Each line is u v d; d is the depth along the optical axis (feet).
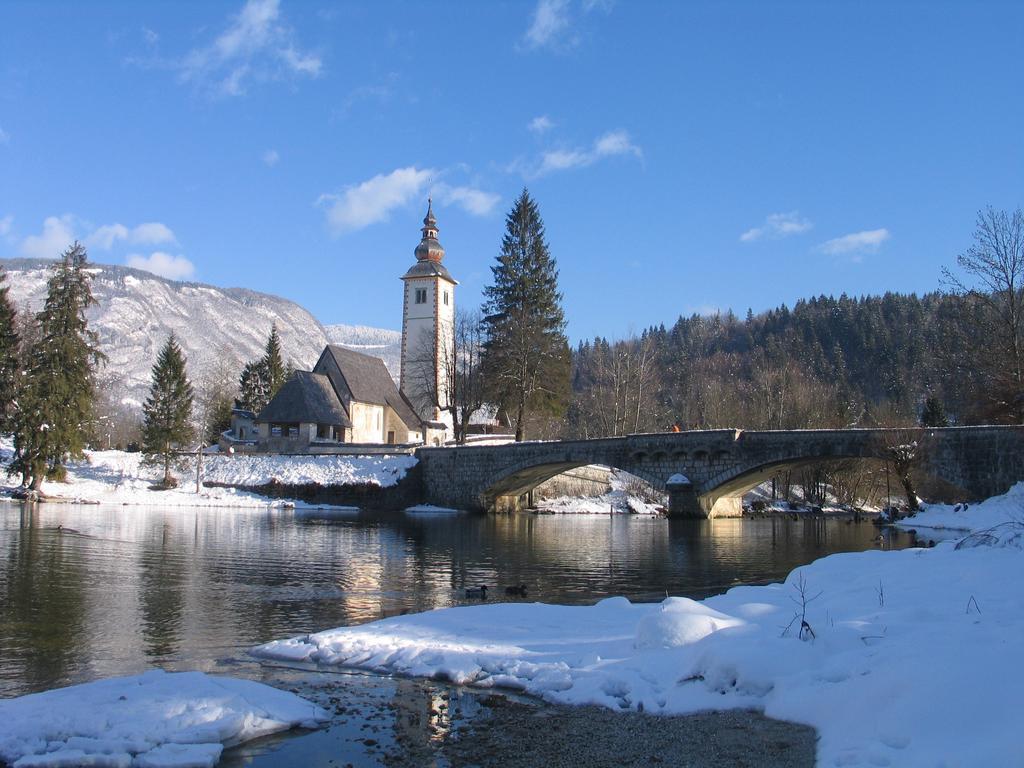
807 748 31.91
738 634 42.70
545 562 108.47
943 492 201.46
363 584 84.74
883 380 514.27
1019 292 168.25
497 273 290.97
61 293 212.64
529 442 215.92
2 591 76.64
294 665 48.75
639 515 231.71
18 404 209.56
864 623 45.14
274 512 198.18
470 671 44.93
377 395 309.22
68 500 205.98
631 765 31.73
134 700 37.06
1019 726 26.81
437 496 233.14
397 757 33.60
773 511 240.53
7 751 32.04
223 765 32.83
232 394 384.27
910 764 26.40
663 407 432.66
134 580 84.48
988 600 49.11
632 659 44.70
